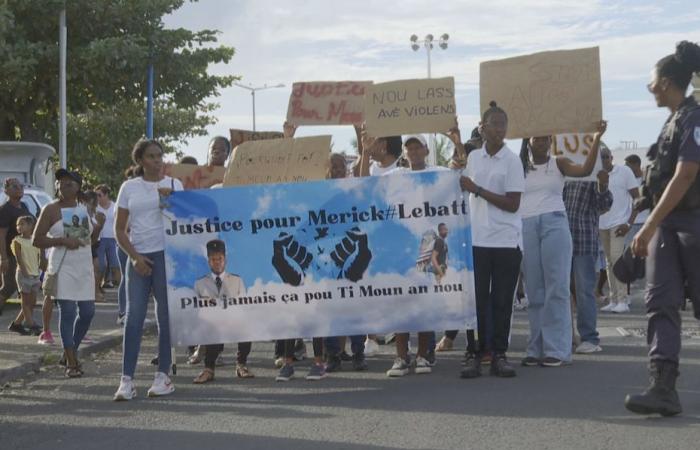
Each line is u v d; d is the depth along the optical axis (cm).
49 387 945
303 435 675
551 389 810
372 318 901
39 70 2464
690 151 654
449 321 895
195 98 2648
